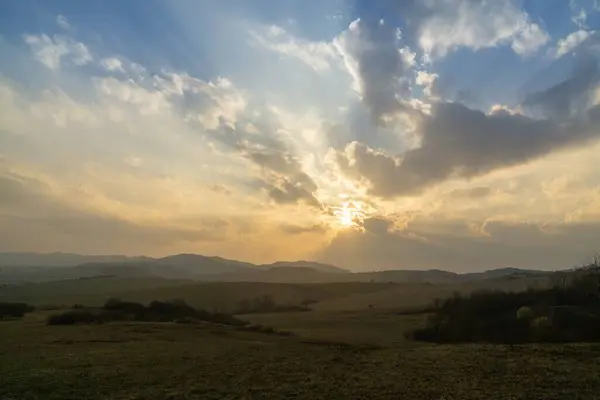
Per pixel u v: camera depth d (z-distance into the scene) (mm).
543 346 25219
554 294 48156
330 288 138250
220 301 95750
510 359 21844
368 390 17109
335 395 16562
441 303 68125
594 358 21859
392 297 106625
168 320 46250
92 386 18219
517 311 44125
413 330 46250
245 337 35250
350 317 66188
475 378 18500
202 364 22156
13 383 18734
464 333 41281
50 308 64938
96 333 34000
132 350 26344
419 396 16219
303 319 64062
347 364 21922
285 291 121625
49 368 21344
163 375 19922
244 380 18938
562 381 17812
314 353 25391
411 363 21781
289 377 19375
